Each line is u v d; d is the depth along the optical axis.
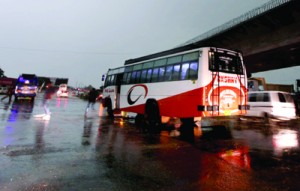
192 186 3.74
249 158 5.46
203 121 14.23
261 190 3.62
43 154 5.38
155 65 10.88
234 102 8.75
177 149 6.29
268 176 4.23
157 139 7.71
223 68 8.62
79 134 8.11
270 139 7.94
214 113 8.19
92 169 4.46
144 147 6.44
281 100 13.73
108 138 7.61
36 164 4.64
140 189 3.59
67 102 30.23
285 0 22.73
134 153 5.76
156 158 5.36
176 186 3.74
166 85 9.84
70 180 3.88
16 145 6.14
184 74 8.93
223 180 4.02
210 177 4.16
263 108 13.98
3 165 4.52
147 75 11.38
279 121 13.83
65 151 5.71
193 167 4.73
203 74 8.15
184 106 8.73
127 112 14.15
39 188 3.52
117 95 14.38
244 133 9.26
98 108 22.62
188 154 5.77
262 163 5.04
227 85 8.60
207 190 3.60
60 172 4.24
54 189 3.50
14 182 3.73
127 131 9.24
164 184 3.81
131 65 13.20
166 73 9.98
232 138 8.10
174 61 9.63
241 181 3.98
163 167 4.70
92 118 13.72
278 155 5.74
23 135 7.45
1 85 60.00
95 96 15.48
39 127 9.15
